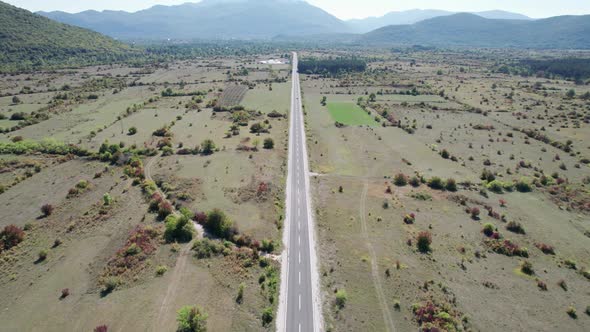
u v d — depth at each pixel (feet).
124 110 567.18
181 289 194.49
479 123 536.01
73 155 380.78
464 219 277.85
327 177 352.49
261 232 254.88
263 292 198.18
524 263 223.30
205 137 455.63
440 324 176.14
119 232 245.04
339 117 569.23
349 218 276.82
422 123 536.42
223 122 522.06
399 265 220.84
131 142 427.33
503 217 281.33
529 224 274.57
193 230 246.68
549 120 542.98
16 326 169.89
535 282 211.82
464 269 220.64
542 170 372.79
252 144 432.25
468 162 392.27
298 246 242.78
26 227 248.73
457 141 459.73
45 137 434.30
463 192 323.16
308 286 205.26
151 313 177.37
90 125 488.85
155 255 221.46
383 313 184.24
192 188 312.71
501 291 202.80
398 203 299.99
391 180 346.54
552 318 184.85
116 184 317.22
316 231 260.42
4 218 262.47
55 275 204.64
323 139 464.24
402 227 264.31
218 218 251.19
